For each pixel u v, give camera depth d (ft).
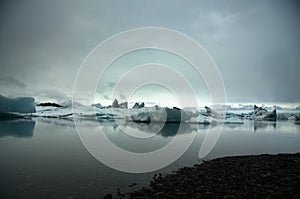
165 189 30.01
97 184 34.17
